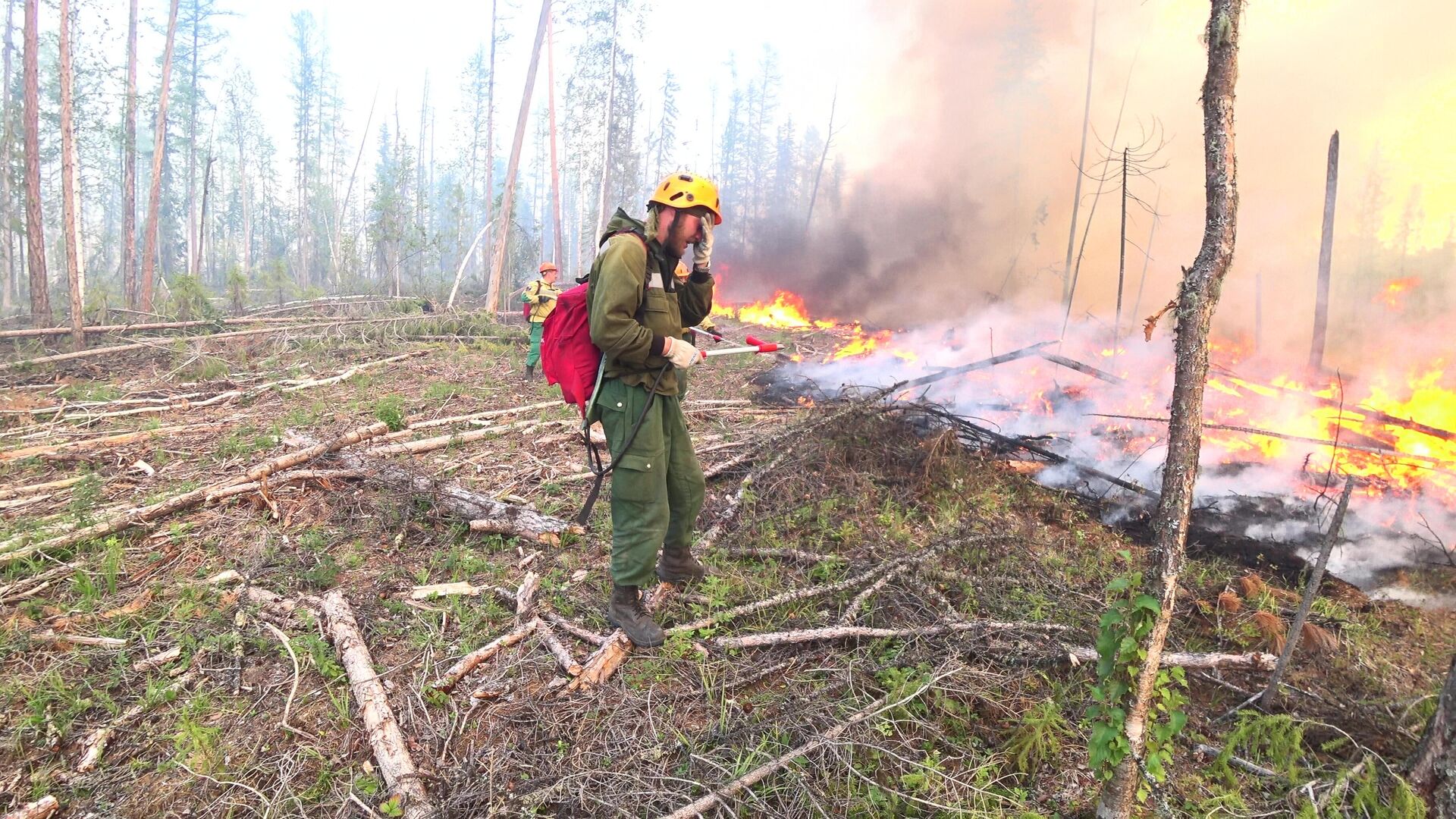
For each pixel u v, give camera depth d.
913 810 2.44
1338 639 3.54
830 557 4.04
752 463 5.51
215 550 4.24
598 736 2.70
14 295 23.09
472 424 7.07
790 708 2.82
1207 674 3.24
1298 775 2.65
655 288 3.01
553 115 27.00
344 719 2.78
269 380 9.59
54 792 2.47
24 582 3.79
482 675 3.06
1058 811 2.49
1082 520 5.10
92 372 10.41
